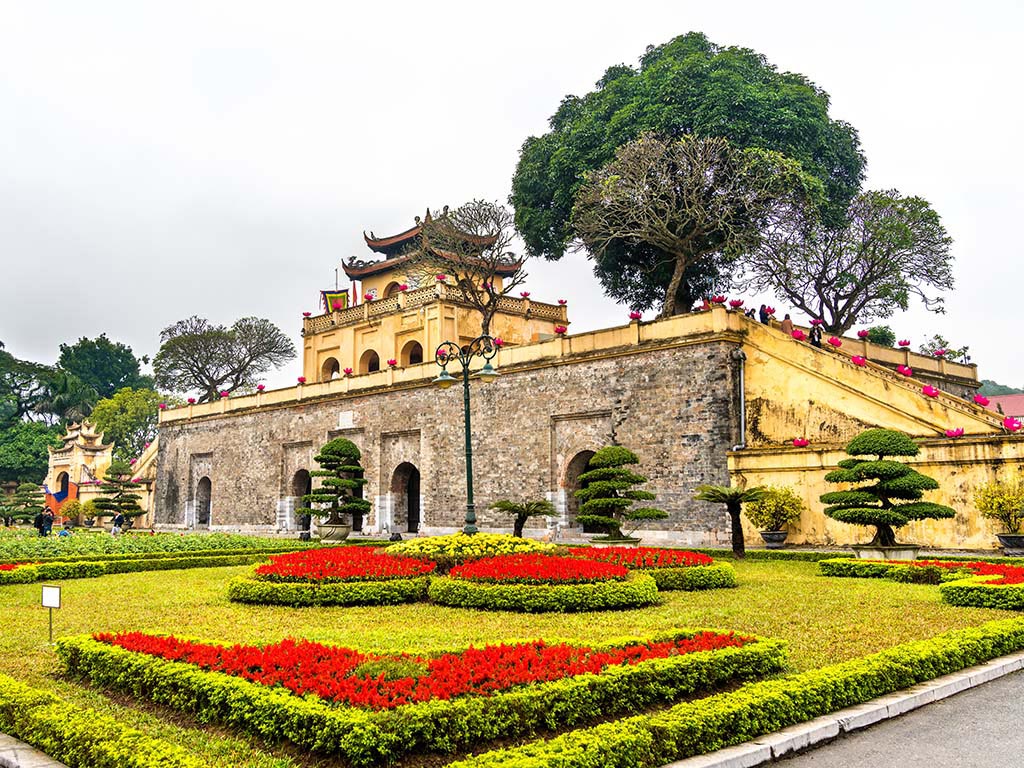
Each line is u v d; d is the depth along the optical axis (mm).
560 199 37969
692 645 8617
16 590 17359
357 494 39781
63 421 83688
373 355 48000
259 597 14523
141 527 56281
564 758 5555
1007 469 20594
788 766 6477
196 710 7301
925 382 37125
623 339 29203
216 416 49594
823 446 23828
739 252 33781
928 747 6898
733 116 33188
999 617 11828
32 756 6363
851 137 38000
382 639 10477
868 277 36469
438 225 41938
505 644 8703
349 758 5922
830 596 14250
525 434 32125
